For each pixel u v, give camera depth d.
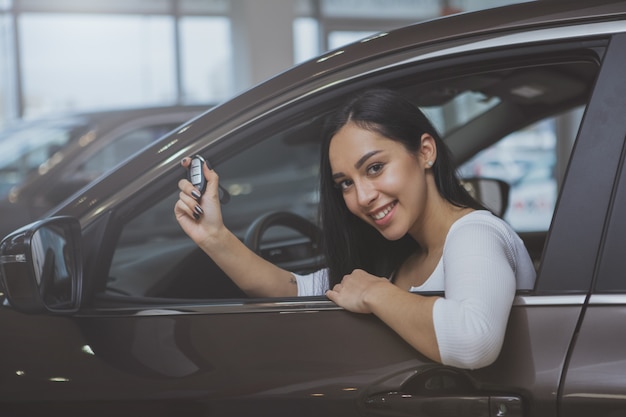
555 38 1.29
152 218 3.56
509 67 1.35
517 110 2.23
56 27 10.35
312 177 5.22
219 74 10.91
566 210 1.24
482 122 2.28
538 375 1.19
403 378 1.24
